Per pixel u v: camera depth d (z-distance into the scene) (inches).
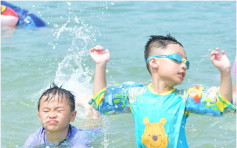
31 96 343.6
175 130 213.8
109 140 269.6
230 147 258.2
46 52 448.8
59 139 252.5
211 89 217.2
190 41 480.7
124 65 406.9
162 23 573.6
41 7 653.9
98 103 231.0
